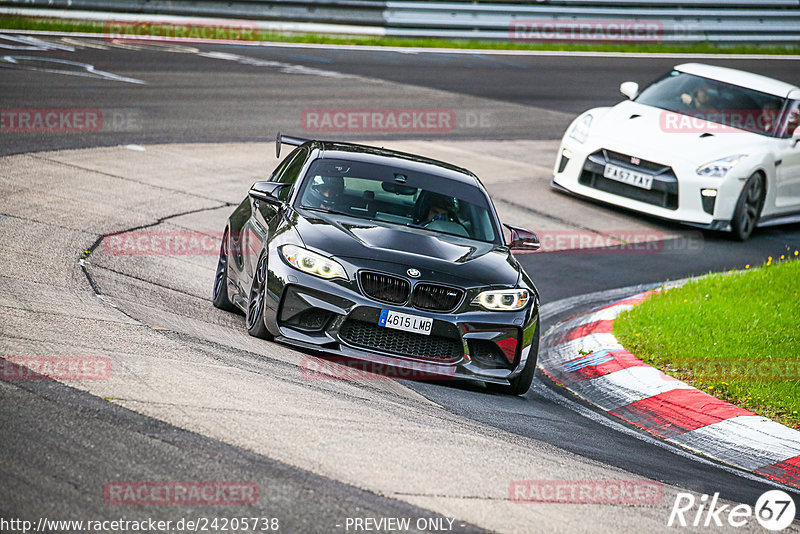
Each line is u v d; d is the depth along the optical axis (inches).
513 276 965.8
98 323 877.8
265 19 3235.7
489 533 570.6
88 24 2977.4
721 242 1795.0
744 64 3700.8
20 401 650.8
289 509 554.6
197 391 729.6
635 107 1941.4
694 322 1242.0
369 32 3400.6
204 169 1747.0
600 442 854.5
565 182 1895.9
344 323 893.2
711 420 968.3
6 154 1624.0
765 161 1811.0
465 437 754.2
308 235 937.5
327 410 745.6
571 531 598.5
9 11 2864.2
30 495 528.7
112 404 672.4
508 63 3344.0
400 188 1058.7
